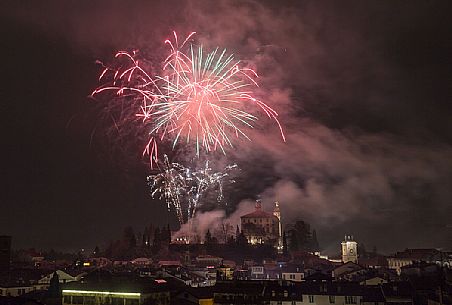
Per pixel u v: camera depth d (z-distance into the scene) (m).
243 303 130.25
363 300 124.44
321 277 151.25
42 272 175.00
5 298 106.69
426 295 123.12
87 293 113.88
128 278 126.31
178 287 130.88
